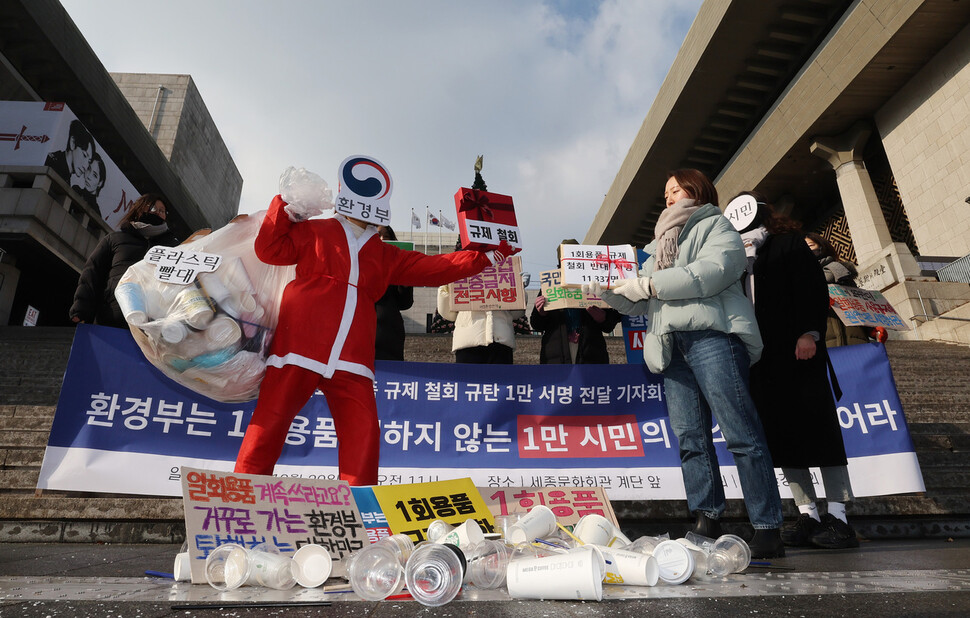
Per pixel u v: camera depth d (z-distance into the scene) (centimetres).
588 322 487
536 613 130
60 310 1411
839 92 1798
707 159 2505
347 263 255
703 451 280
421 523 210
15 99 1922
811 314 306
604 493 283
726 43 1991
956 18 1551
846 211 1909
